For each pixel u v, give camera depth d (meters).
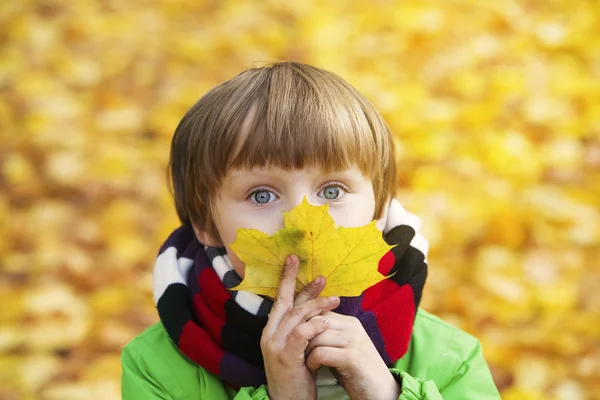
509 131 4.45
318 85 1.62
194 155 1.65
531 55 5.14
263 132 1.51
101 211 4.04
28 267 3.66
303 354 1.43
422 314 1.85
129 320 3.35
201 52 5.39
